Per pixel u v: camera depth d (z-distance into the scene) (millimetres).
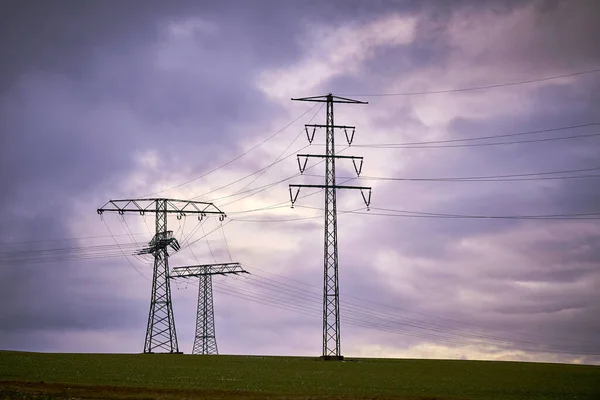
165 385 69312
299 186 98062
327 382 74688
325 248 99375
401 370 88812
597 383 78438
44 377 73188
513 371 89750
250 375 79688
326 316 99562
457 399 64000
